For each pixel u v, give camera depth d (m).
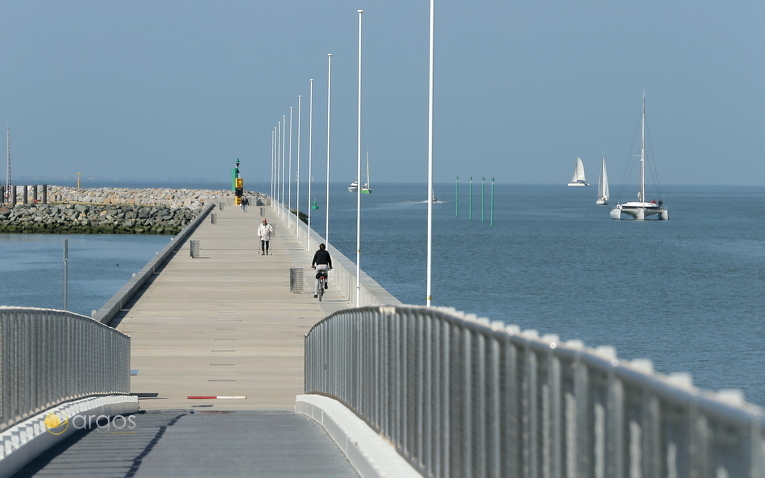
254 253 126.88
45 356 28.52
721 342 102.38
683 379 9.00
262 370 57.56
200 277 99.75
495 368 15.37
